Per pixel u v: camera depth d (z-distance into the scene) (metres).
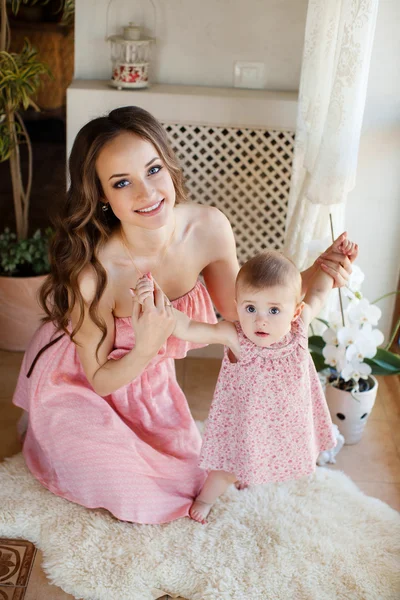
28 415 2.59
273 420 2.11
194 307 2.24
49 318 2.17
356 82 2.37
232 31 3.15
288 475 2.22
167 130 3.13
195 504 2.34
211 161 3.18
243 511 2.37
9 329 3.21
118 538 2.23
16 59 3.18
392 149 2.87
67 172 3.07
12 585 2.10
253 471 2.16
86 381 2.29
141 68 3.04
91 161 1.85
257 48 3.17
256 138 3.12
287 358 2.03
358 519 2.36
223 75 3.23
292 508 2.39
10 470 2.47
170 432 2.36
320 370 2.72
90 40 3.17
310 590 2.10
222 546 2.23
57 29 5.18
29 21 5.14
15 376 3.09
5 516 2.29
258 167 3.30
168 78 3.24
